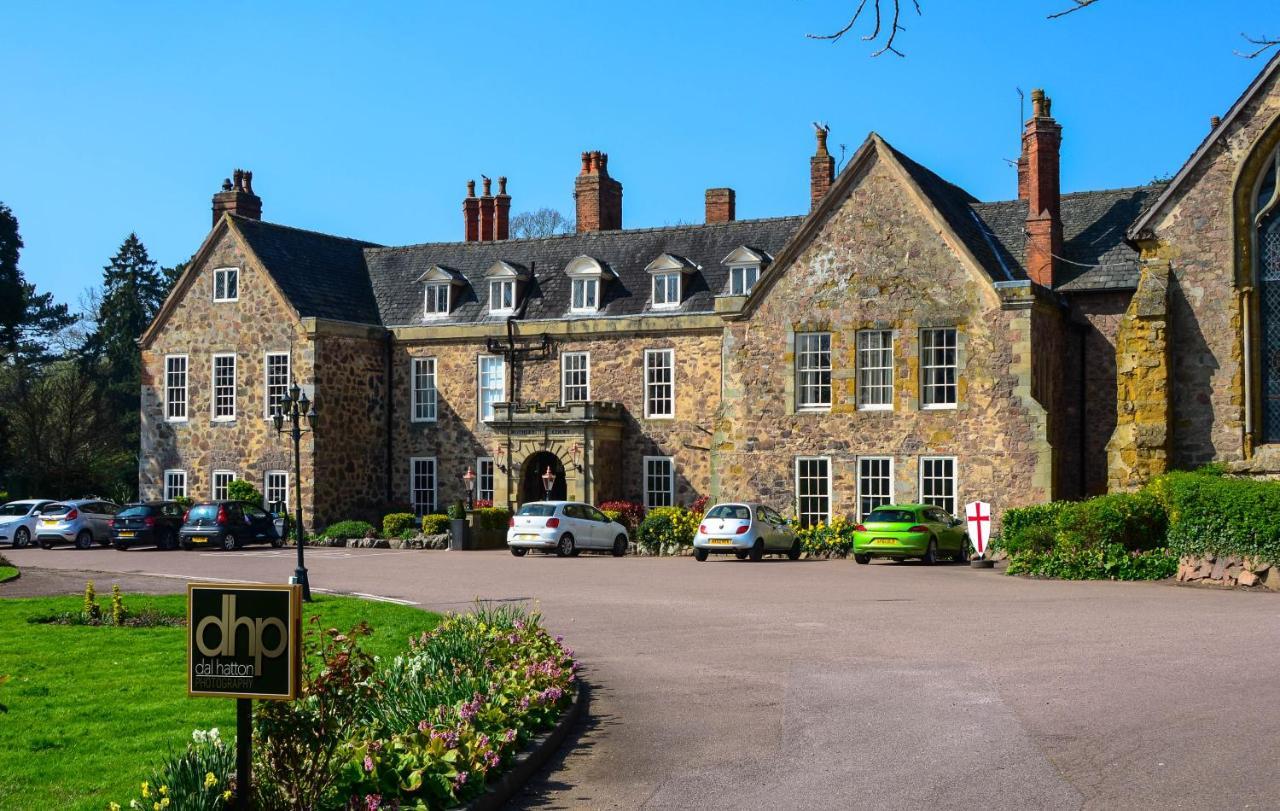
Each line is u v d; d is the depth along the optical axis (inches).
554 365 1782.7
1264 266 1173.7
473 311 1861.5
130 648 693.3
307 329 1771.7
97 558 1471.5
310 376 1769.2
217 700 535.2
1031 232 1491.1
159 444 1903.3
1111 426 1465.3
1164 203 1198.9
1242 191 1173.1
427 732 391.5
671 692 566.3
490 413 1823.3
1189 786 386.0
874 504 1460.4
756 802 387.9
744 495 1528.1
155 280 3287.4
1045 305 1421.0
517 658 549.3
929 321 1432.1
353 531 1706.4
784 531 1416.1
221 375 1859.0
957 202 1584.6
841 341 1483.8
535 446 1697.8
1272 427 1167.0
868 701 527.5
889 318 1455.5
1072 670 578.6
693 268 1737.2
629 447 1728.6
